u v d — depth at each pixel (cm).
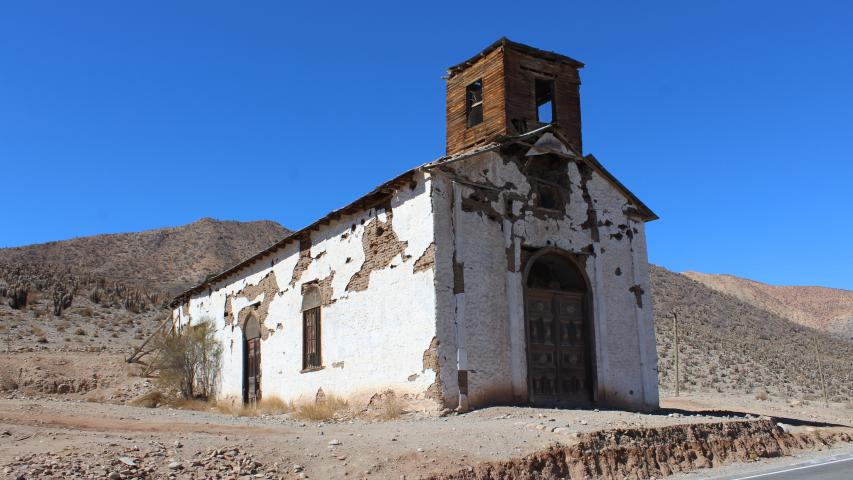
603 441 1244
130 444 1047
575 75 2273
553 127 2061
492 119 2108
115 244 10019
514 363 1814
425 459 1079
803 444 1652
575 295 2052
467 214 1828
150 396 2769
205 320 3222
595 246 2112
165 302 6438
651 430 1348
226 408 2269
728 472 1288
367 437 1237
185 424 1405
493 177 1914
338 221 2197
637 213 2267
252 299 2759
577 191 2119
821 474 1194
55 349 4106
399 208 1898
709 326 6450
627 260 2202
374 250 1989
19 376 3142
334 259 2192
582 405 1956
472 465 1069
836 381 5056
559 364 1961
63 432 1156
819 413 2734
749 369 4941
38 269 6656
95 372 3294
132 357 3450
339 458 1070
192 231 10956
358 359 1995
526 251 1953
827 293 13875
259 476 967
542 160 2059
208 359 3030
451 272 1764
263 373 2595
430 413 1669
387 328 1884
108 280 7012
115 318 5462
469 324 1756
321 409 1895
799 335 7388
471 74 2220
